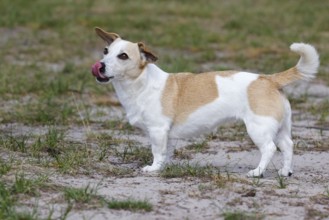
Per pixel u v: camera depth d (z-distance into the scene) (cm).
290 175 1140
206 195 998
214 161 1247
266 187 1048
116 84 1159
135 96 1146
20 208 920
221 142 1385
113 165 1186
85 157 1206
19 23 2786
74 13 3041
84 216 900
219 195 999
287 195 1012
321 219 920
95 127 1492
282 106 1112
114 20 2855
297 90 1898
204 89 1132
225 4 3406
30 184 990
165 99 1141
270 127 1098
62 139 1342
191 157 1271
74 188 988
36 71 2061
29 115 1551
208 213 928
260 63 2236
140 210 929
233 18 2997
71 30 2692
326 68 2167
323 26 2839
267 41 2559
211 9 3219
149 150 1287
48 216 888
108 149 1299
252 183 1066
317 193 1028
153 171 1144
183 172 1116
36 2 3231
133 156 1249
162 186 1039
